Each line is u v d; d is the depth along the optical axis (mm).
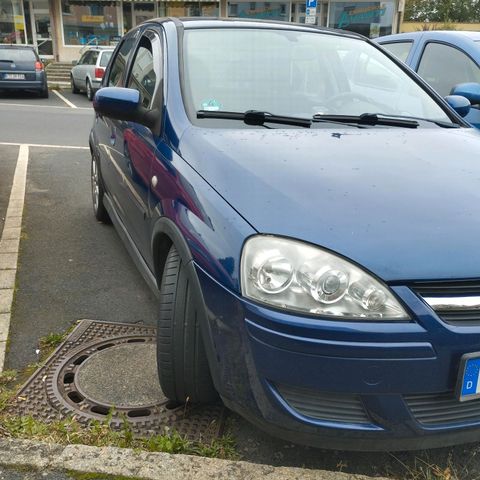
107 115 2994
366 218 1950
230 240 1961
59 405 2486
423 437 1896
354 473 2156
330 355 1774
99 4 22719
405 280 1807
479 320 1832
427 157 2514
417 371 1792
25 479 1969
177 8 22875
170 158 2576
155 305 3527
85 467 2018
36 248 4426
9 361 2846
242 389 1951
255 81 3057
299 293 1812
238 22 3439
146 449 2170
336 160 2387
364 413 1859
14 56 15711
